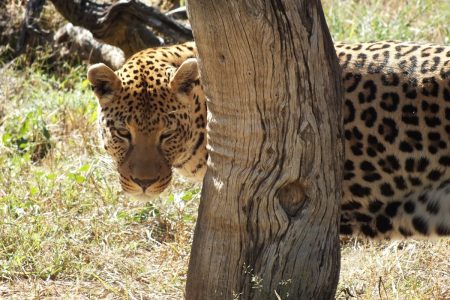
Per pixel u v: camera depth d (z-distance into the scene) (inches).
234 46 341.4
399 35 742.5
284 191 369.4
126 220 518.0
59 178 549.6
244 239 370.9
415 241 500.1
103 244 489.4
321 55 352.8
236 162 363.6
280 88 349.4
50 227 498.6
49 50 756.6
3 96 671.8
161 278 458.0
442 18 773.9
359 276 461.1
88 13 709.3
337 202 375.2
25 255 470.6
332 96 360.8
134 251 492.7
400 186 435.8
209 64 351.9
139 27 701.3
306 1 343.9
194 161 466.9
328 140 362.9
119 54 726.5
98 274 463.2
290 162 359.9
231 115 357.7
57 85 717.3
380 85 432.8
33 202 524.4
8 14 805.2
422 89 424.8
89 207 527.5
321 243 373.7
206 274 380.5
